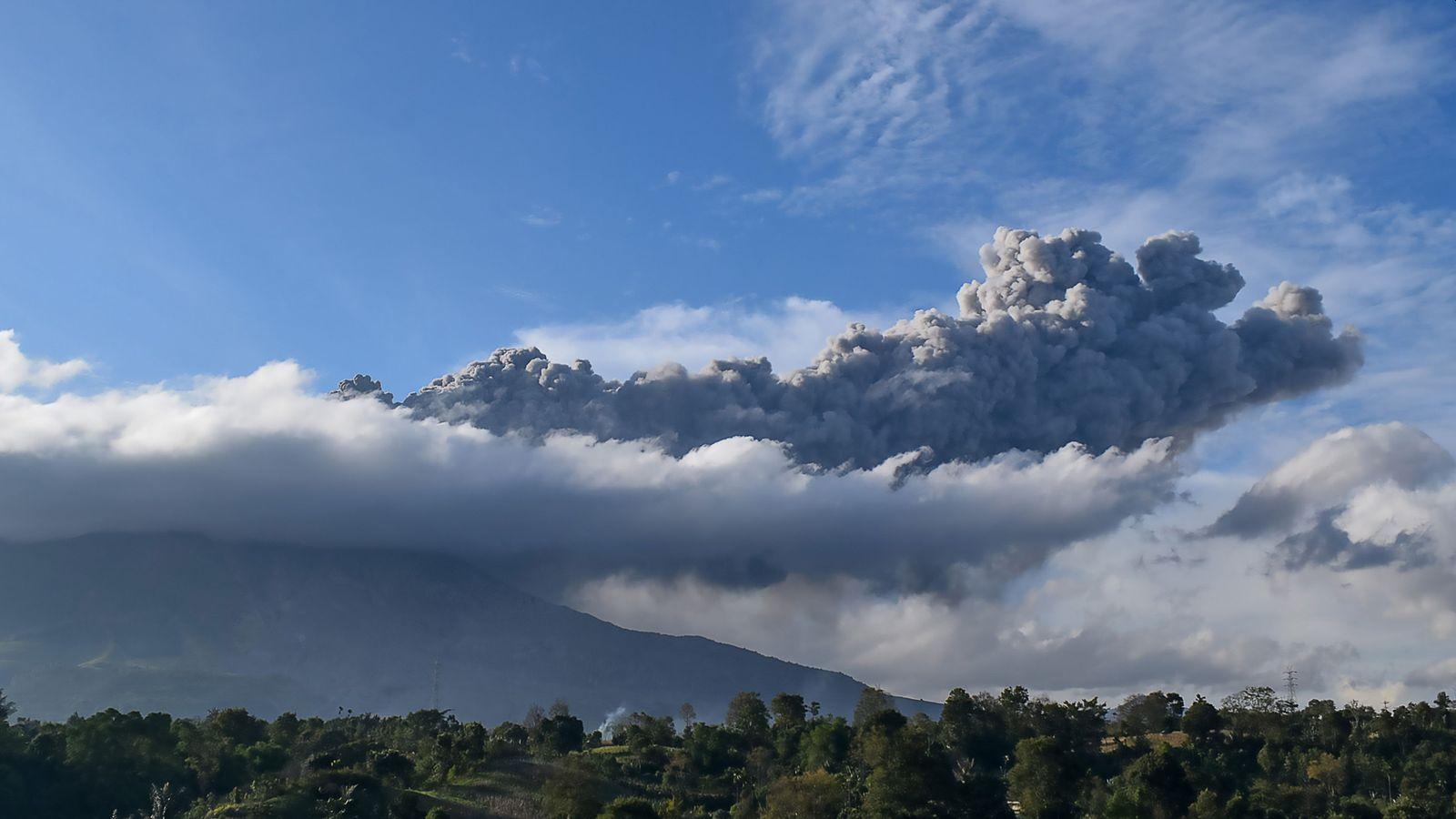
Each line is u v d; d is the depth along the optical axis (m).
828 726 158.88
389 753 141.75
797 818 128.62
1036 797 130.25
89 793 127.25
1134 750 159.00
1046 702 170.75
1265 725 166.50
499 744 159.62
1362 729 159.12
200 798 131.12
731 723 181.88
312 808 120.25
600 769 152.75
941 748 150.25
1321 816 130.88
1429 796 131.75
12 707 157.12
